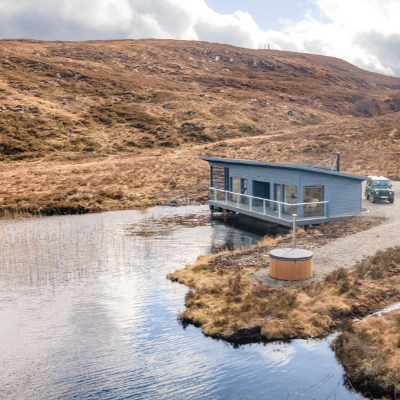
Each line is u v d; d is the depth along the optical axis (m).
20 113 77.81
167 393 11.05
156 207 40.84
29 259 23.50
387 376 10.73
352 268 18.62
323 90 126.50
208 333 14.05
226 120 89.19
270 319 14.33
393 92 141.38
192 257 23.53
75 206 39.25
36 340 14.12
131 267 21.84
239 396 10.80
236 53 161.50
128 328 14.84
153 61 136.50
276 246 23.36
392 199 33.62
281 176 28.75
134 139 76.88
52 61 111.56
